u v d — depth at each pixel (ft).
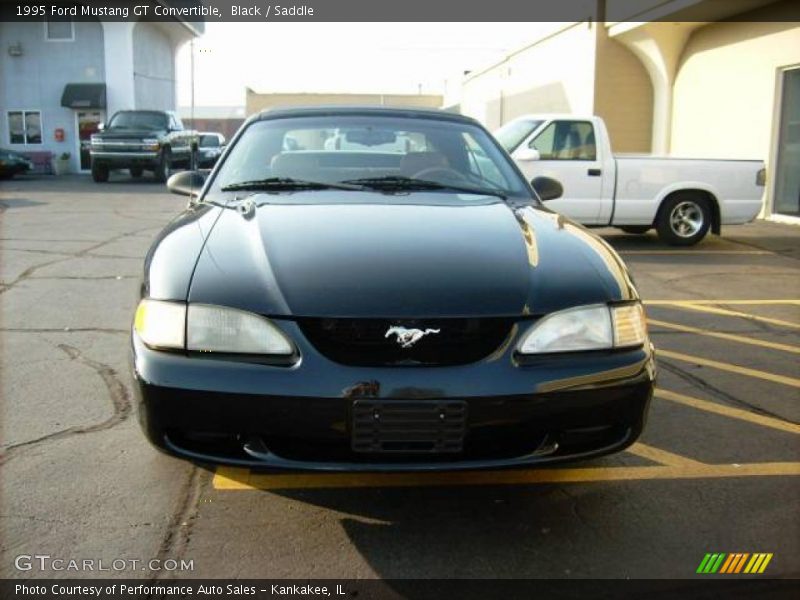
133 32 87.30
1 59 85.92
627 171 30.83
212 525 8.82
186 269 8.45
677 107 50.49
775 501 9.60
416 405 7.58
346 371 7.61
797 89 39.81
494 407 7.68
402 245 8.84
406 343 7.68
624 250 31.17
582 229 10.44
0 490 9.50
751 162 31.55
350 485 9.89
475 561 8.19
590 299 8.30
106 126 68.90
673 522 9.05
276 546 8.42
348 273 8.20
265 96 115.85
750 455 11.00
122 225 35.76
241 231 9.33
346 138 12.66
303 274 8.19
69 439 11.05
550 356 7.99
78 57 86.43
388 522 8.98
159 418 7.88
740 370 15.10
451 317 7.77
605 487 9.95
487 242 9.09
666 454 11.00
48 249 28.07
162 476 9.97
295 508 9.27
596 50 52.75
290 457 7.85
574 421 7.98
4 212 41.09
